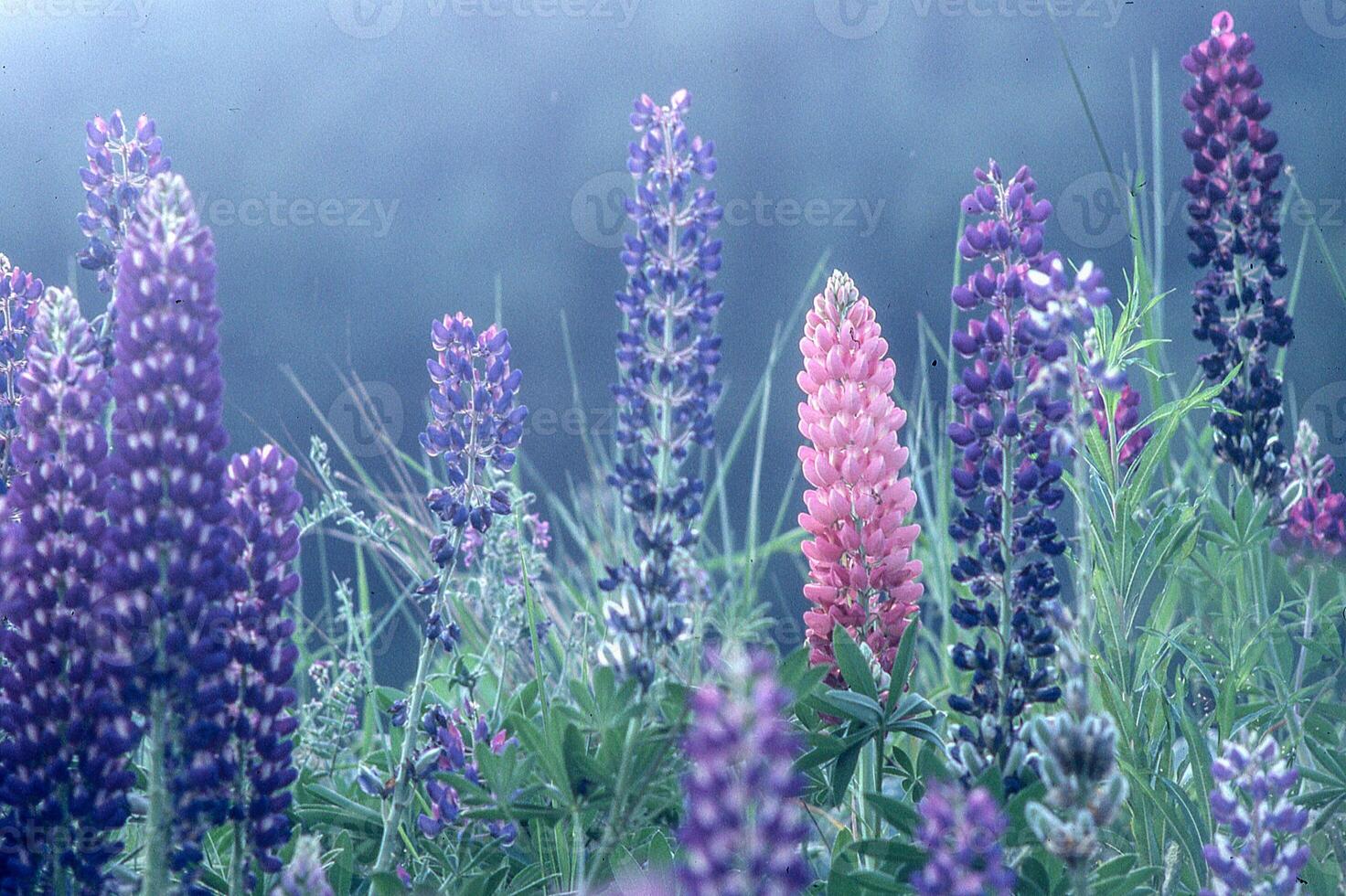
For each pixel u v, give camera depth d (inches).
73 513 88.2
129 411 87.2
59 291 89.2
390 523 108.1
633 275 93.0
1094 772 84.9
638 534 91.3
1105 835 94.9
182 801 88.3
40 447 88.4
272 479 90.7
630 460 91.9
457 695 101.7
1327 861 95.8
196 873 91.7
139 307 87.4
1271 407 100.6
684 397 92.3
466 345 95.0
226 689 88.2
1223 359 101.2
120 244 96.3
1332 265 111.8
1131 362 100.4
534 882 92.9
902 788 96.4
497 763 91.1
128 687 87.2
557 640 108.3
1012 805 89.0
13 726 87.8
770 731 79.0
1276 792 88.4
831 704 92.8
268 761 89.7
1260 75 101.3
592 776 89.5
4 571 87.5
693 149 93.3
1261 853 88.0
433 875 95.0
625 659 90.4
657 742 89.3
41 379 88.5
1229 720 95.3
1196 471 112.2
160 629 87.1
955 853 82.3
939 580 112.7
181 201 88.0
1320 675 100.0
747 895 79.0
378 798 98.2
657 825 94.4
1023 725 91.4
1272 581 104.4
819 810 96.6
